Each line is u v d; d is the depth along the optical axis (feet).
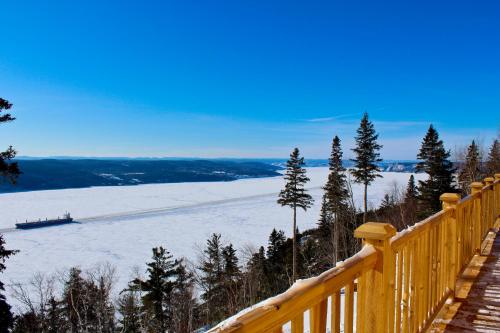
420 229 8.61
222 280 66.69
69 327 51.80
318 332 4.42
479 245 17.25
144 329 55.88
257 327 3.27
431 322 9.93
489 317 10.78
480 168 108.99
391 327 6.58
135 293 62.85
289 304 3.68
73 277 59.98
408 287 7.89
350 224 86.89
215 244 80.28
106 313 51.85
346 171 94.07
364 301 6.05
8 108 39.34
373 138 93.04
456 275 12.61
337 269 4.88
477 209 17.37
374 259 6.06
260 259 76.69
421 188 92.27
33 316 49.75
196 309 61.00
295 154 91.97
